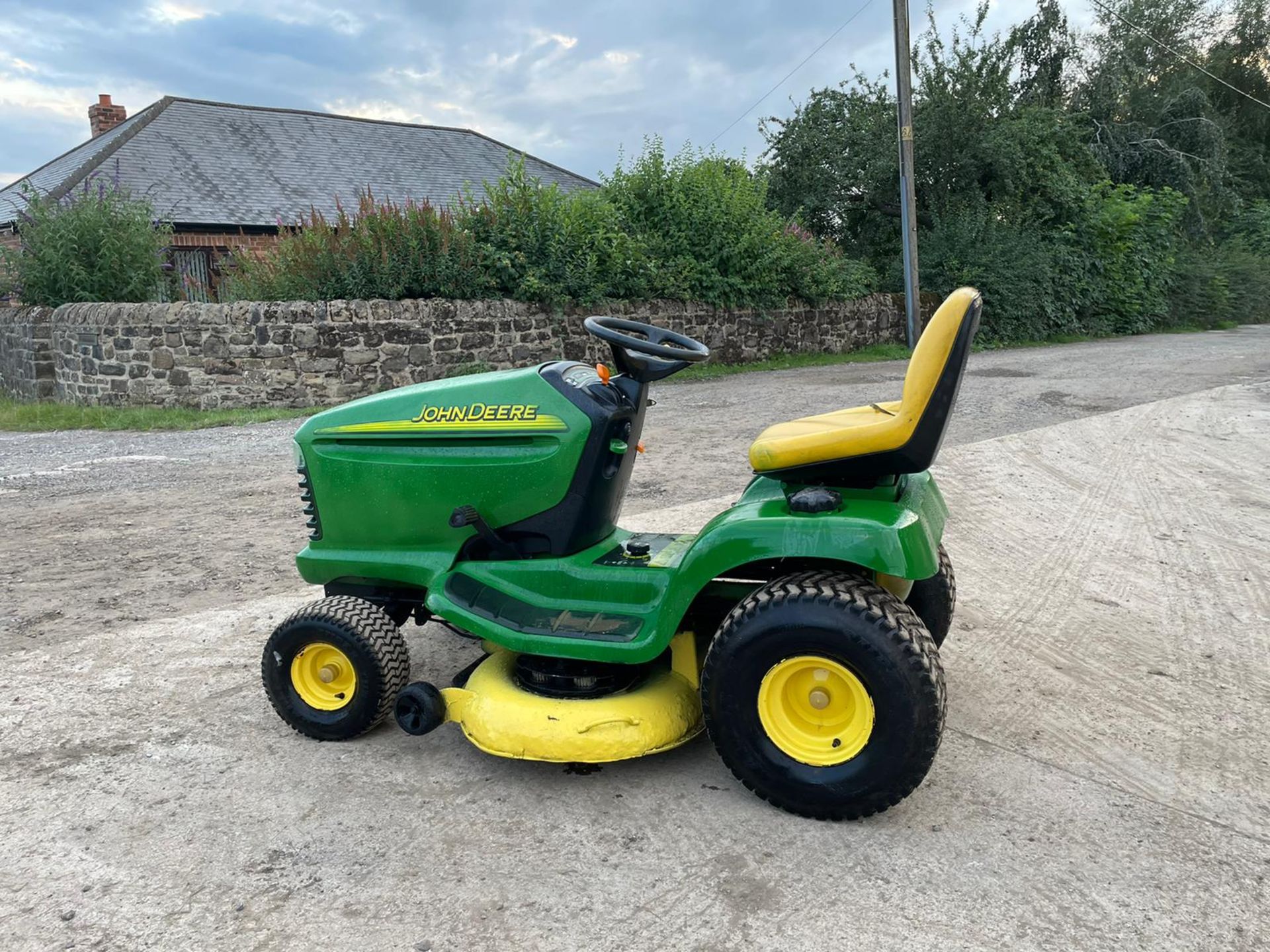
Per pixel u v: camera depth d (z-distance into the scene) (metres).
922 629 2.59
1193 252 27.92
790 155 21.95
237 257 14.67
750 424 9.95
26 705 3.59
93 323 12.27
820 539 2.58
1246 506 6.43
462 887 2.45
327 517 3.39
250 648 4.16
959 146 20.70
